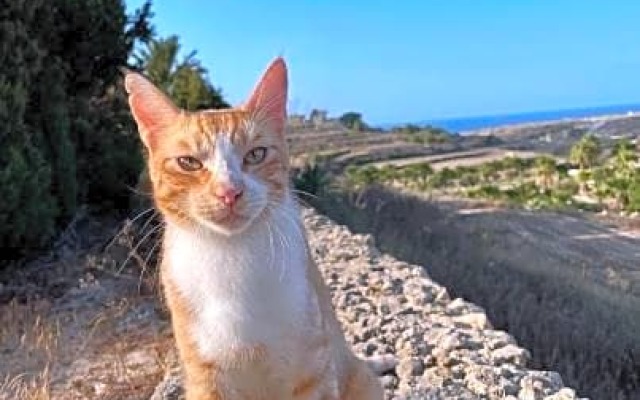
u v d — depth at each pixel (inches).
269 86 14.4
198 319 13.7
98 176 45.4
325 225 44.2
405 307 27.0
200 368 13.9
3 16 38.1
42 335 28.1
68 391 24.0
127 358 26.3
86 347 27.5
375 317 25.3
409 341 22.6
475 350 22.2
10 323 30.3
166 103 14.4
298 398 14.0
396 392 19.7
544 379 20.0
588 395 29.7
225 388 13.9
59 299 33.9
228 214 13.3
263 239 13.6
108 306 30.8
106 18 45.7
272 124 14.5
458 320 25.7
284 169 14.6
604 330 36.9
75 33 45.1
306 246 14.5
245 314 13.5
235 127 14.0
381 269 33.3
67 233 41.6
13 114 36.6
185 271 13.8
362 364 16.2
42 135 40.2
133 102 14.5
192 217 13.7
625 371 34.1
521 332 33.8
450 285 40.8
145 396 22.9
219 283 13.5
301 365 13.8
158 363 24.8
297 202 15.2
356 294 28.7
